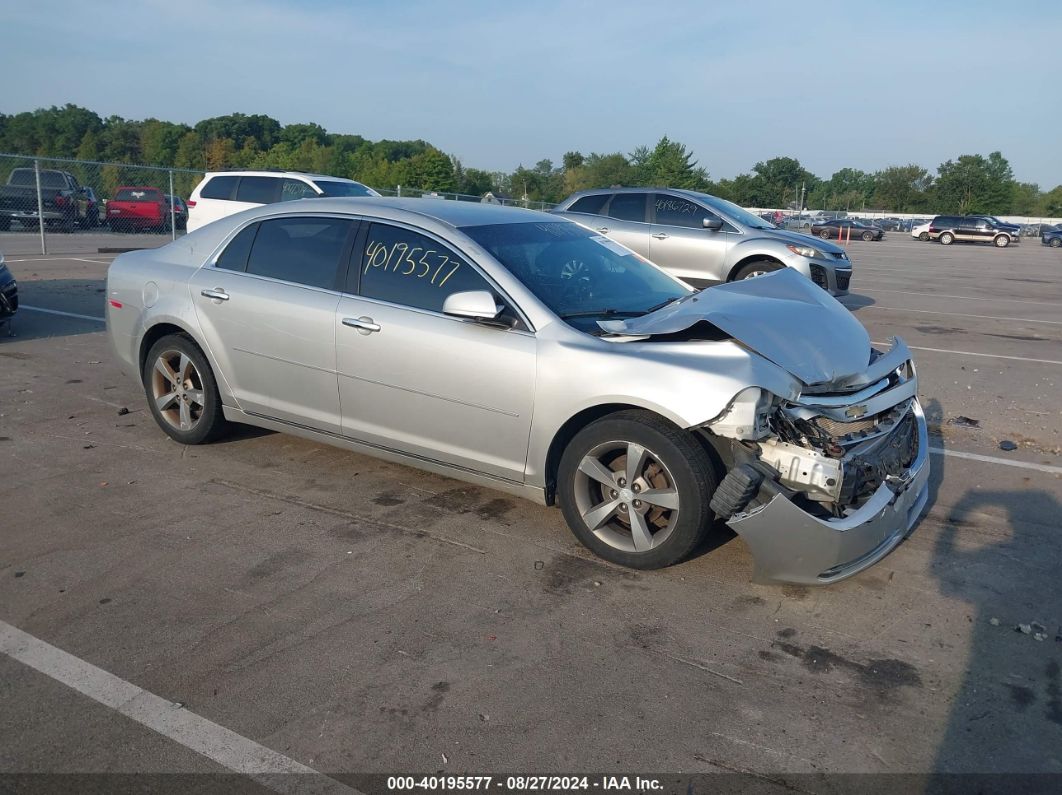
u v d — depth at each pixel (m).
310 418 4.91
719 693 3.09
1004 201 92.06
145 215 23.02
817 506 3.67
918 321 12.42
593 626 3.52
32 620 3.46
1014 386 8.04
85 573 3.87
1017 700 3.09
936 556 4.26
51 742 2.75
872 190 115.75
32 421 6.04
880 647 3.42
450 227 4.52
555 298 4.28
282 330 4.87
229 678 3.11
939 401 7.41
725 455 3.74
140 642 3.33
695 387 3.63
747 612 3.67
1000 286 18.94
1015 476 5.48
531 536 4.36
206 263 5.33
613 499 3.97
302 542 4.24
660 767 2.70
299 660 3.23
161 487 4.89
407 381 4.44
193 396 5.43
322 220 4.95
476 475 4.41
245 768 2.66
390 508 4.68
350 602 3.67
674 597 3.78
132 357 5.68
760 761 2.74
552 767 2.69
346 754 2.73
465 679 3.13
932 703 3.06
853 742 2.84
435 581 3.88
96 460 5.30
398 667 3.20
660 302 4.65
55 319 9.95
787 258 11.26
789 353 3.79
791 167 102.69
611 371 3.84
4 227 21.27
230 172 15.65
